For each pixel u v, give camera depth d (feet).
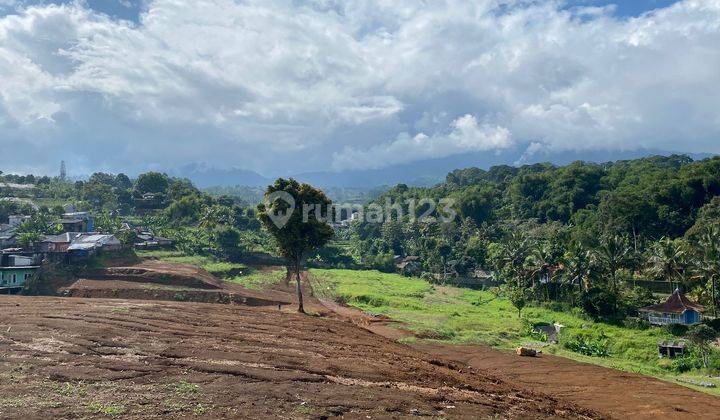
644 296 218.18
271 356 80.84
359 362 86.58
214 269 260.83
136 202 454.40
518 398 81.76
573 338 171.73
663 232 324.19
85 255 227.20
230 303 186.29
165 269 223.92
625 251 224.74
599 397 99.55
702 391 113.19
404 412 59.47
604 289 209.36
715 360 140.26
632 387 109.40
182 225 382.42
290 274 284.00
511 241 295.48
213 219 361.10
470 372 102.47
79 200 428.97
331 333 120.47
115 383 59.72
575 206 420.77
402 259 382.42
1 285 199.82
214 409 53.06
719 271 190.70
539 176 473.67
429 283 313.32
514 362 127.75
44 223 293.43
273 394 59.77
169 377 63.46
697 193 336.08
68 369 63.67
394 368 86.38
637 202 331.77
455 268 343.46
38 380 58.70
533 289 244.63
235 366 71.56
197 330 99.45
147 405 52.75
